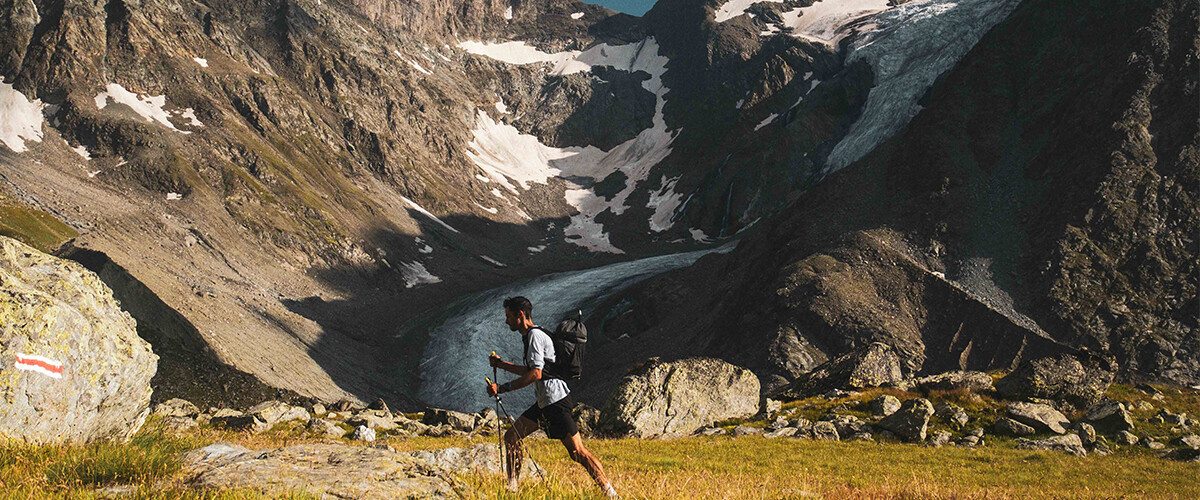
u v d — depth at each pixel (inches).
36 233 3708.2
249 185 5959.6
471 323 4970.5
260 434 946.7
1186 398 1203.9
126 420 403.9
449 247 6889.8
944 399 1136.2
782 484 559.2
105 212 4736.7
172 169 5703.7
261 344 3316.9
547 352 295.7
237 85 7460.6
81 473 244.5
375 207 6894.7
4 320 331.9
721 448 892.6
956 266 3816.4
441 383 4082.2
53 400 346.9
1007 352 3218.5
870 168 4923.7
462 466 376.5
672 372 1166.3
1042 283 3567.9
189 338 2716.5
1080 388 1111.6
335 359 3873.0
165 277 3602.4
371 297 5585.6
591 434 1118.4
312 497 210.7
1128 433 1002.7
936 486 559.2
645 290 4928.6
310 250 5669.3
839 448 911.7
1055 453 903.1
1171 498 642.2
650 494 329.4
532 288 5777.6
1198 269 3427.7
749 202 7672.2
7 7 6845.5
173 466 254.2
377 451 273.3
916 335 3390.7
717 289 4616.1
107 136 5910.4
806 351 3314.5
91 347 371.9
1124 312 3294.8
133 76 6815.9
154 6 7647.6
